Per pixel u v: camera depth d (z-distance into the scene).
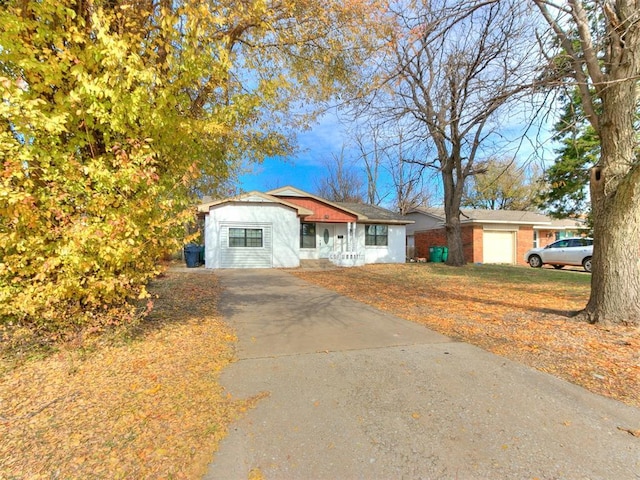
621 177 5.21
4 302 3.73
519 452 2.45
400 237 21.20
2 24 3.28
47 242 3.78
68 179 3.71
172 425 2.76
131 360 4.06
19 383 3.42
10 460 2.31
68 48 3.84
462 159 16.45
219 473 2.24
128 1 4.29
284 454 2.43
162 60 4.64
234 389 3.41
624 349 4.40
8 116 3.20
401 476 2.22
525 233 22.91
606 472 2.24
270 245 16.89
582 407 3.07
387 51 6.19
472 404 3.12
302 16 6.51
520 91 5.57
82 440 2.54
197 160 4.92
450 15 5.57
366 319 6.30
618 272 5.31
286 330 5.54
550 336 5.03
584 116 5.56
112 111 3.79
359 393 3.34
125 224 3.80
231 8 5.42
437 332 5.43
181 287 9.87
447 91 6.94
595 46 5.09
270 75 7.07
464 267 16.50
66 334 4.21
